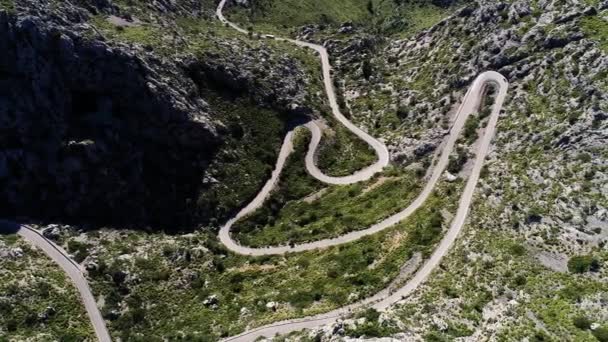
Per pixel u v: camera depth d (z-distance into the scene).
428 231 122.50
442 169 147.50
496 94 156.38
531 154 130.38
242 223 157.88
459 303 96.81
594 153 118.38
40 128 141.62
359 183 162.62
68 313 118.69
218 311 124.38
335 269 125.25
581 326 85.50
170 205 155.75
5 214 136.38
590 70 136.12
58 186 142.50
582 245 102.81
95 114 149.50
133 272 133.38
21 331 111.00
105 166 147.88
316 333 93.00
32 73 139.50
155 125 155.88
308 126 182.50
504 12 178.75
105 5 169.88
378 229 136.75
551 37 153.88
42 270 125.69
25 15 138.88
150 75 154.62
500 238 111.44
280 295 122.31
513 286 97.88
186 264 140.88
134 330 120.44
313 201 161.75
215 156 164.88
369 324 89.56
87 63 146.25
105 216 146.50
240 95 178.62
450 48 192.25
